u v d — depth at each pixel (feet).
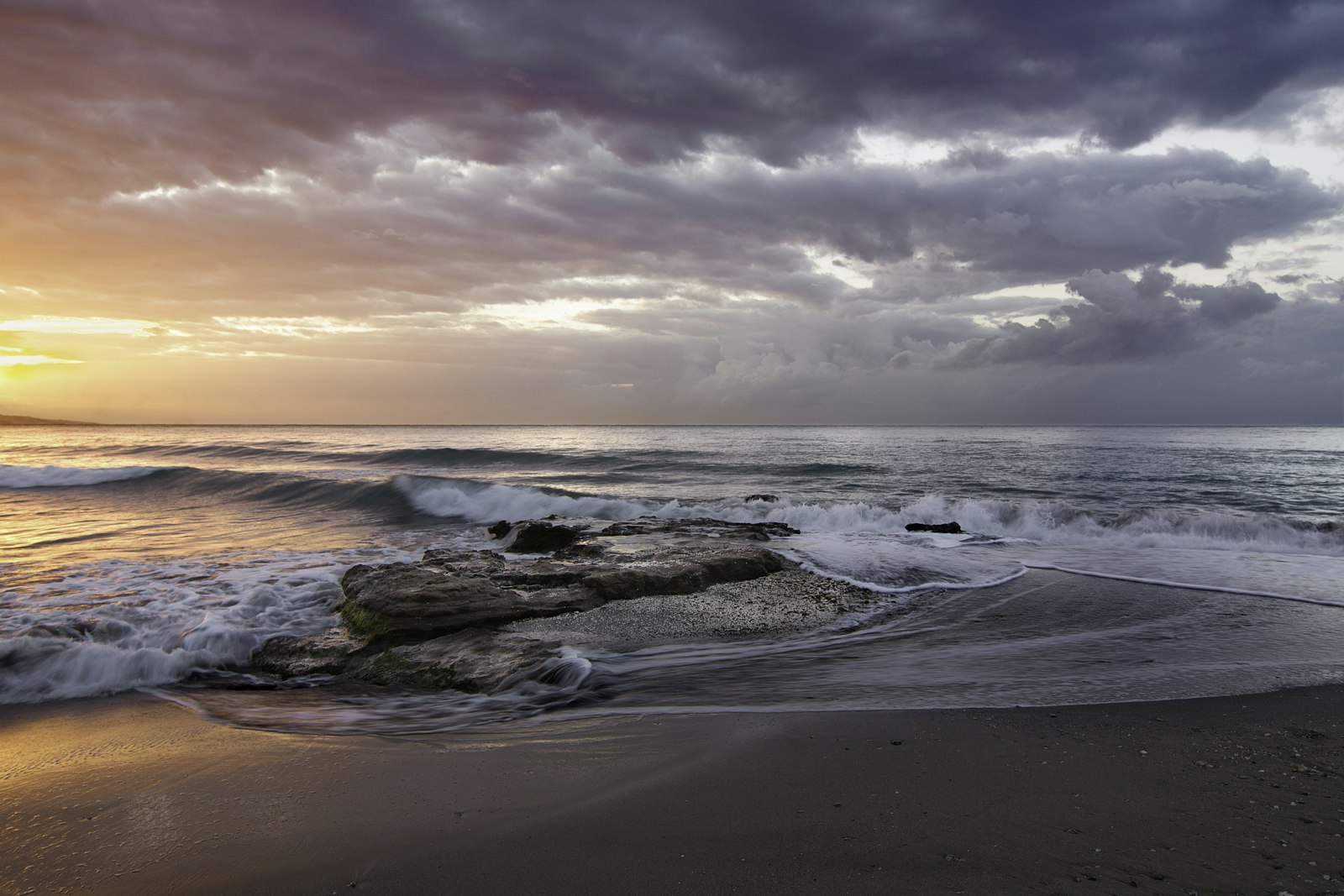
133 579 33.40
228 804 11.87
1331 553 40.14
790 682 19.26
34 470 84.99
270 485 76.69
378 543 46.88
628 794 11.91
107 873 9.74
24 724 17.21
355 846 10.27
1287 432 328.70
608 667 20.95
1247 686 18.07
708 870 9.46
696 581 30.89
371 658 22.81
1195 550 41.06
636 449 164.66
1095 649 22.26
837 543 41.88
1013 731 15.02
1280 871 9.40
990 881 9.15
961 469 103.76
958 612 27.53
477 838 10.43
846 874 9.33
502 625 25.35
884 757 13.52
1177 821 10.89
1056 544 43.34
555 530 43.09
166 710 18.33
